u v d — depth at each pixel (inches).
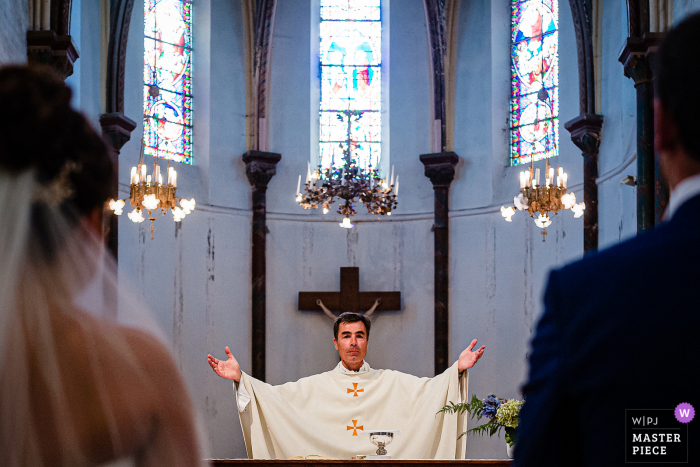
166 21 454.9
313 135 484.1
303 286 465.1
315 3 492.4
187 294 429.1
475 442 431.5
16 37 284.2
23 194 43.2
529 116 455.5
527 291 428.1
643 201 318.0
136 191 344.5
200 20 469.4
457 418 191.6
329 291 451.2
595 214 400.2
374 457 169.9
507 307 435.2
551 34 445.7
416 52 485.1
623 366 38.1
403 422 194.9
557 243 418.6
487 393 435.5
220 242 448.8
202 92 462.6
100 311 46.4
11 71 46.0
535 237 429.7
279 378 450.6
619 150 379.2
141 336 46.8
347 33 494.6
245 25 474.0
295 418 191.3
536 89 452.8
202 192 448.5
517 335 428.5
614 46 390.0
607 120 397.4
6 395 40.4
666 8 313.7
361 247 473.7
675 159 41.9
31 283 42.6
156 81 445.4
